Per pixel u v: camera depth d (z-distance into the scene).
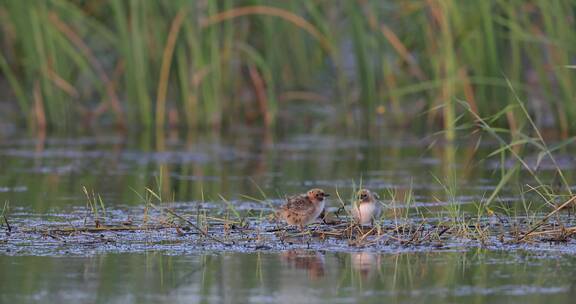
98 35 22.94
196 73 21.89
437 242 11.42
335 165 18.16
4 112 24.73
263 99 23.09
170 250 11.11
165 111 23.12
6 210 13.64
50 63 22.06
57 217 13.12
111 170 17.72
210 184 16.16
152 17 21.64
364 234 11.81
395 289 9.29
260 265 10.31
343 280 9.63
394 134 22.12
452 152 19.53
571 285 9.39
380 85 22.61
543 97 22.06
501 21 19.86
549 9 19.53
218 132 22.42
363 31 21.77
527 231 11.73
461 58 20.98
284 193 15.09
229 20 21.73
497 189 13.09
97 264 10.38
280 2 22.45
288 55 24.05
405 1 21.75
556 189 15.02
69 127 22.91
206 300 8.93
